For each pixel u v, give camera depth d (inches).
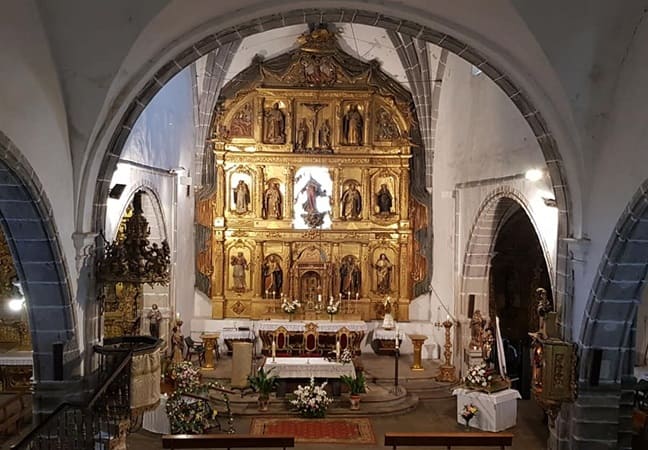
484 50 435.8
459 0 397.4
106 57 388.2
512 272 767.1
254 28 441.7
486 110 650.8
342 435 557.9
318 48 816.3
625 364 437.1
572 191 441.4
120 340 452.8
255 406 627.2
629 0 363.9
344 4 425.7
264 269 836.6
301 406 602.2
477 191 675.4
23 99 348.8
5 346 634.8
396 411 621.9
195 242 829.8
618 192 395.2
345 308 836.0
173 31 409.1
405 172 838.5
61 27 372.8
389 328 811.4
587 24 378.3
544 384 434.0
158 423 532.7
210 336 750.5
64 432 384.5
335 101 836.0
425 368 760.3
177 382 566.9
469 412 574.9
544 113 439.8
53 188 386.0
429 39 451.8
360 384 622.8
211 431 547.8
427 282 842.8
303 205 844.6
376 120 840.9
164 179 664.4
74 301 412.8
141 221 443.2
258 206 834.8
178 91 713.6
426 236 841.5
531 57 410.3
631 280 407.5
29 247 388.2
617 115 399.9
